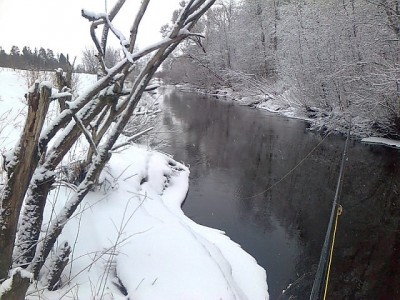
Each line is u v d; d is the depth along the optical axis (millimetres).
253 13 31312
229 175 9086
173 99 29609
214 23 35812
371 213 7074
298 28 19750
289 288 4492
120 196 4984
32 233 2445
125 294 2891
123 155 7168
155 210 5172
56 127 2244
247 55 31250
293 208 7180
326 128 16625
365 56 15203
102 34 2625
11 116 6652
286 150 12141
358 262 5305
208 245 4434
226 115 20203
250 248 5480
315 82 18125
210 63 36188
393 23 14102
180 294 2914
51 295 2531
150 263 3273
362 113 14984
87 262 3135
